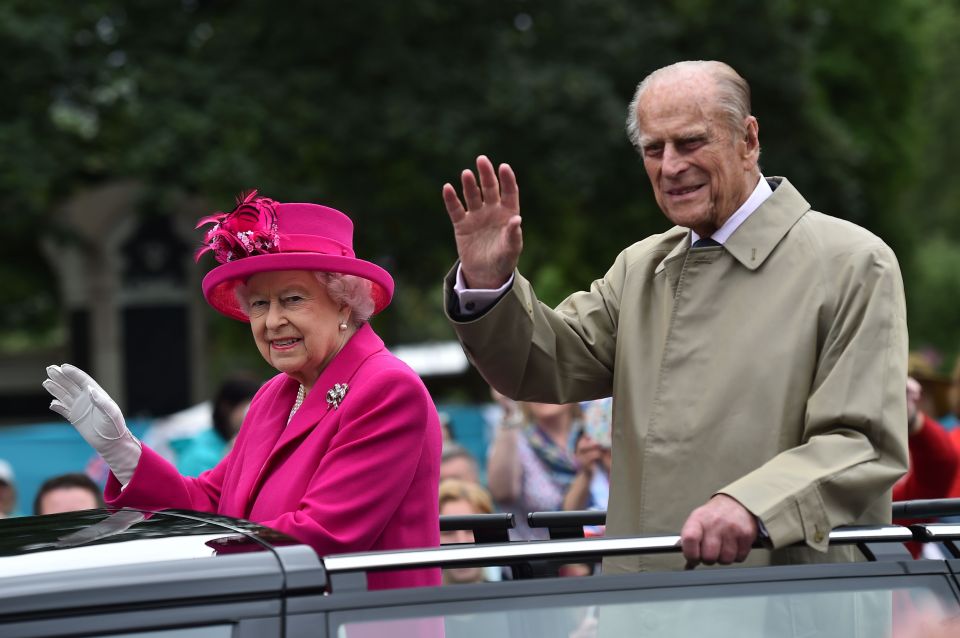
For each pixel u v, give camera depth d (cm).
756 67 2755
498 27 2545
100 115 2417
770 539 358
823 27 3198
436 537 443
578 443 773
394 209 2517
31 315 3123
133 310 2889
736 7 2736
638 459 436
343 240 462
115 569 309
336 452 423
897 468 389
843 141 2920
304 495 428
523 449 843
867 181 3641
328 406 444
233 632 299
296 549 318
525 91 2408
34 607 296
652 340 449
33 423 2916
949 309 4772
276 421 468
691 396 426
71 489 738
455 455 813
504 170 419
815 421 399
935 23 5141
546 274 3189
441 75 2420
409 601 307
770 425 412
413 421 430
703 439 419
